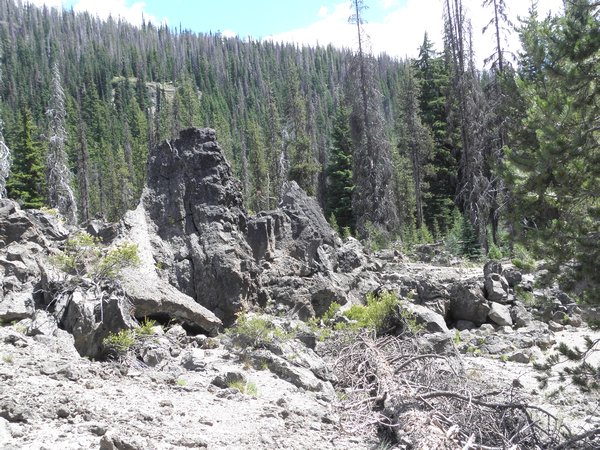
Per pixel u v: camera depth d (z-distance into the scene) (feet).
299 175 179.22
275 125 244.42
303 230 57.98
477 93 118.11
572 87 33.73
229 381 31.65
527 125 36.04
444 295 58.29
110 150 285.64
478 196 111.14
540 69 35.42
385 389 31.42
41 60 476.95
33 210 52.01
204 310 43.50
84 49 565.53
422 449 23.38
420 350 40.86
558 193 32.71
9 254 42.24
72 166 229.86
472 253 102.99
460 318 58.08
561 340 51.44
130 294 39.55
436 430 24.90
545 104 33.22
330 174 172.76
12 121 295.07
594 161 31.63
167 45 623.77
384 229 120.67
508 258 97.25
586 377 32.50
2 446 18.56
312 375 34.99
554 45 34.73
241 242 51.70
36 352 30.01
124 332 34.30
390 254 93.04
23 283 39.60
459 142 155.43
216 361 36.32
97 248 40.40
